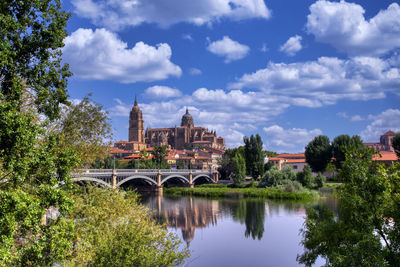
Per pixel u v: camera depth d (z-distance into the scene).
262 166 130.12
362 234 14.03
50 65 19.95
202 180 152.75
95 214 22.61
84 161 27.44
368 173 14.48
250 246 42.94
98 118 27.94
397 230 13.94
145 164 147.12
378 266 13.06
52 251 15.84
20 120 14.54
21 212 14.11
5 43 16.52
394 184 13.91
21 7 18.73
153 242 18.66
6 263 13.77
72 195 24.05
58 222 16.53
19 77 17.81
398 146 91.25
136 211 25.12
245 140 133.50
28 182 16.86
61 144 24.00
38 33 19.30
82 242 17.97
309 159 127.81
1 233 13.50
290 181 100.62
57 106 20.58
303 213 66.44
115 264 16.52
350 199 14.08
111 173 88.25
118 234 17.83
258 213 68.06
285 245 43.38
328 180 116.06
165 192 119.88
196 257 37.91
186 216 66.38
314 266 33.06
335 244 14.69
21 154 15.00
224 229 53.59
